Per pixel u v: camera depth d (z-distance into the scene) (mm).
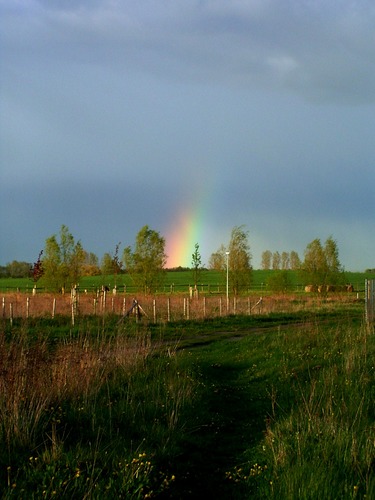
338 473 6734
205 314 31609
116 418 9273
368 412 9570
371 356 14016
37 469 6656
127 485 6465
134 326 25156
